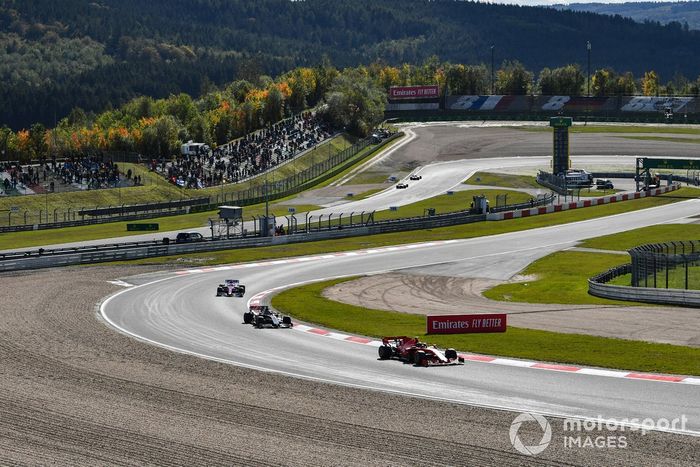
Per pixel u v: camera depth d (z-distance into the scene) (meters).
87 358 79.56
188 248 159.50
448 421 60.47
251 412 62.81
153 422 60.84
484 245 163.62
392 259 150.38
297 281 130.00
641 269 112.75
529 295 117.56
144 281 128.62
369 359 79.25
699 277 115.81
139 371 74.75
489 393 67.19
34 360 78.56
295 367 76.25
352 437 57.41
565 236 170.12
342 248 163.88
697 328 89.56
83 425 60.38
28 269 139.50
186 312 104.62
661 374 71.44
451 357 77.25
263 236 175.38
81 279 129.38
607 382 69.69
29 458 54.50
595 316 98.75
